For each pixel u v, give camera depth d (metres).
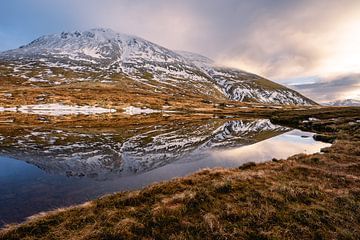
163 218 13.66
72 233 12.64
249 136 65.88
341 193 17.97
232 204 15.59
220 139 59.84
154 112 146.25
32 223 13.70
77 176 28.97
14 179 27.38
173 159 38.59
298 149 47.31
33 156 38.62
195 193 16.48
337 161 28.17
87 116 110.00
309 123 91.19
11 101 131.25
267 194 16.92
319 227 13.29
